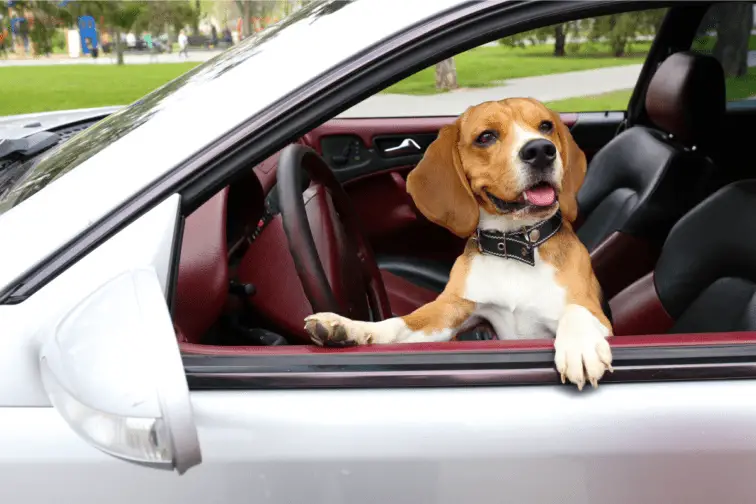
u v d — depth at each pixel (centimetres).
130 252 125
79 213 128
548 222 212
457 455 120
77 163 142
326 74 132
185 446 113
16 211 133
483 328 228
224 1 1680
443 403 123
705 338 133
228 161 129
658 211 262
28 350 122
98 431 116
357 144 330
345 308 191
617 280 267
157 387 113
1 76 1336
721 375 125
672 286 213
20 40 1689
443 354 129
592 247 277
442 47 133
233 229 210
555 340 134
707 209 210
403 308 276
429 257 327
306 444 121
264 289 190
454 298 216
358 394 124
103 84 1199
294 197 179
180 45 1727
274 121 130
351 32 136
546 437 121
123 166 132
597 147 333
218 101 135
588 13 136
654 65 306
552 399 124
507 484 121
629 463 121
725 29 269
